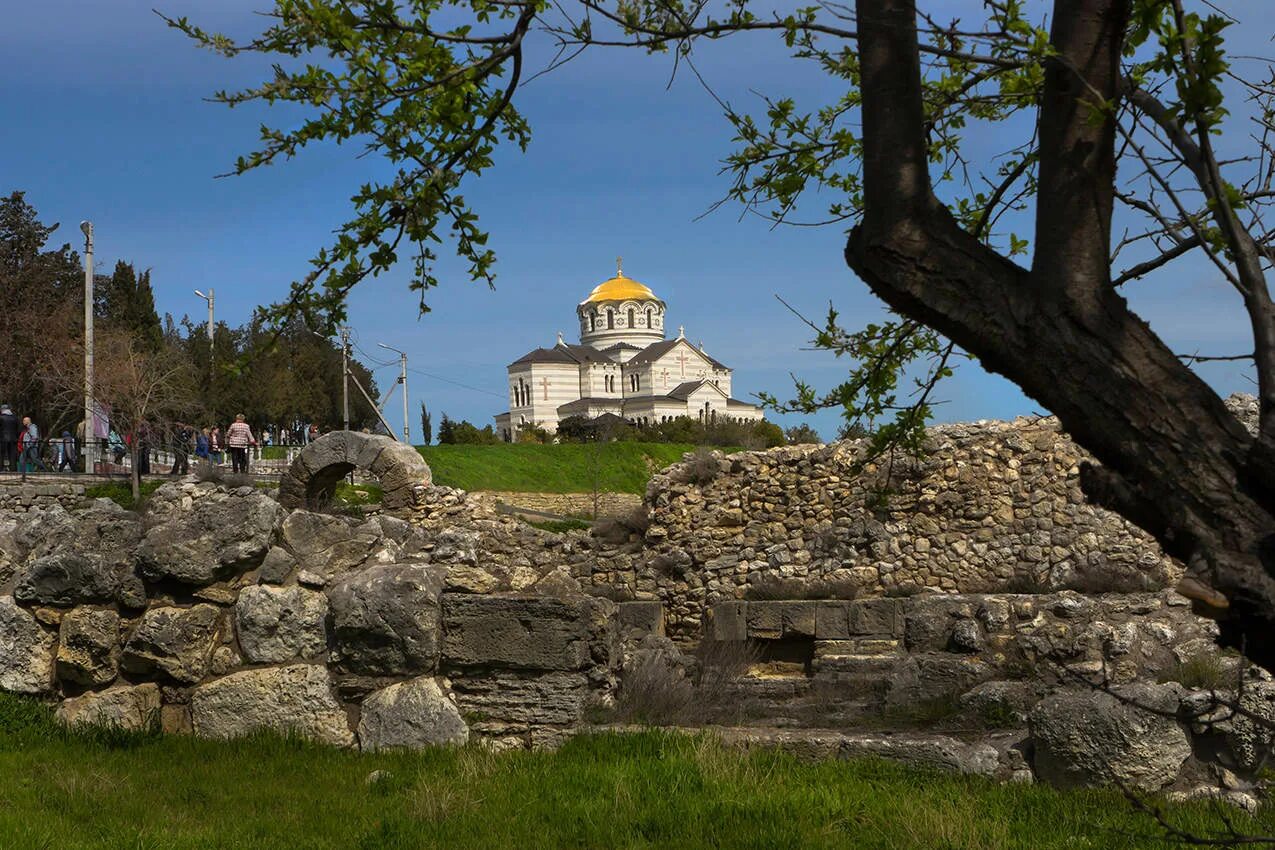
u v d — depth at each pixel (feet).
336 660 27.43
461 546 31.42
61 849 19.31
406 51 15.21
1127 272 14.25
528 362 351.67
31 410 139.44
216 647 27.73
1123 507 10.94
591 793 22.88
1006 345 11.33
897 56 12.26
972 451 60.29
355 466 70.95
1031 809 23.06
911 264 11.80
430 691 26.73
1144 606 46.60
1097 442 11.01
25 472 97.19
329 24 14.66
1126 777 24.70
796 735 27.58
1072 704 25.49
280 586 27.89
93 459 109.50
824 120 19.56
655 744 26.02
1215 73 10.33
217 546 27.73
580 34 16.16
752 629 53.47
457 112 15.06
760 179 19.61
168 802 22.66
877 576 60.90
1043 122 11.81
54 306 147.64
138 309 193.06
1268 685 25.32
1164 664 43.37
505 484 131.13
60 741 26.40
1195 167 11.12
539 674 27.07
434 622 27.09
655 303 371.97
